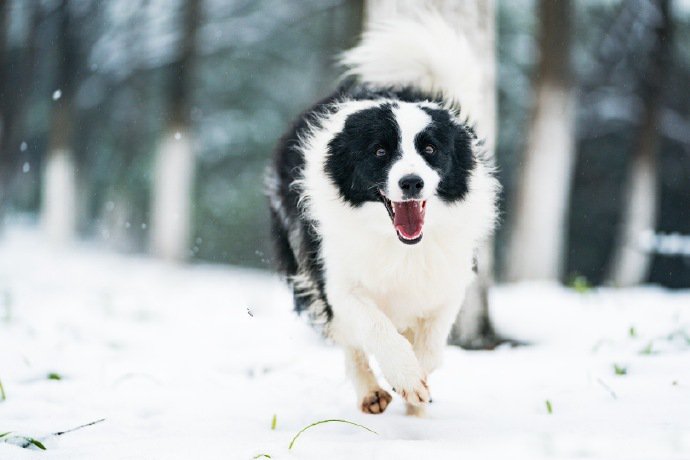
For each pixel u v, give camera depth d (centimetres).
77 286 1139
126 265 1678
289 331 646
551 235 1337
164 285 1252
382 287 398
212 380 467
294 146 468
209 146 2453
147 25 2138
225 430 359
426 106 405
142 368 498
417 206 373
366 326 377
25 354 525
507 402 407
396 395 442
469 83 498
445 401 416
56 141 2069
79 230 2614
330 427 363
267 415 387
